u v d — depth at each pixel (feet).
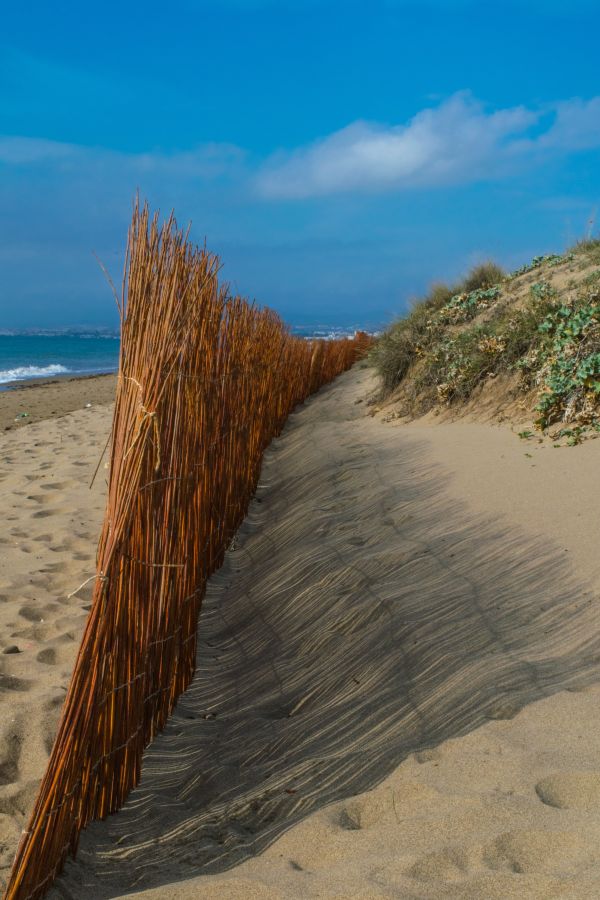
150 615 8.43
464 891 5.37
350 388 37.96
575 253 30.40
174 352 8.54
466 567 11.60
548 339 21.71
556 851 5.67
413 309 33.45
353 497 16.81
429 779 6.89
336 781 7.46
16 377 101.35
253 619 12.48
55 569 15.40
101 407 49.19
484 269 33.94
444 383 25.21
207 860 6.72
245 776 8.14
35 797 7.99
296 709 9.50
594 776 6.40
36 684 10.53
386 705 8.67
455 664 9.02
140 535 7.95
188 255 10.34
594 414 17.88
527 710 7.64
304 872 6.02
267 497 20.47
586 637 8.88
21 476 24.39
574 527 12.09
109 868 6.86
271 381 27.73
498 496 14.38
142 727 8.51
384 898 5.39
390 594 11.19
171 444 9.10
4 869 6.77
